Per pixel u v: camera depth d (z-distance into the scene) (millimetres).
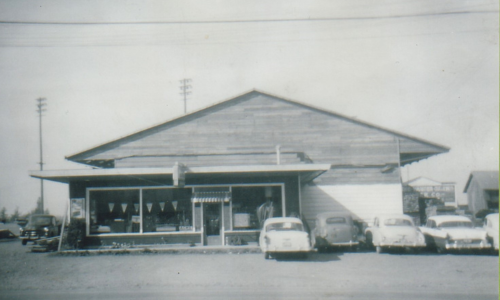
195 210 21891
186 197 21984
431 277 13539
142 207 21812
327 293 11258
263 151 27734
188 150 27984
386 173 27562
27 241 31344
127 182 21859
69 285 13039
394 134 27781
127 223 21688
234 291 11641
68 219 21797
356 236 19938
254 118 28141
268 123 28062
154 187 21938
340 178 27516
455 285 12281
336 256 18656
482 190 59125
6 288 12641
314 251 20531
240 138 27984
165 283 13023
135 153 28109
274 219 18797
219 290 11812
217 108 28312
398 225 19609
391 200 27328
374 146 27750
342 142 27797
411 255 18734
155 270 15500
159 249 20578
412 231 18984
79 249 20891
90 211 21688
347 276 13820
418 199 29000
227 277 13852
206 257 18812
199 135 28078
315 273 14438
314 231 21062
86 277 14352
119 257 19297
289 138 27906
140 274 14703
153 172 20016
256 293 11320
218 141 28000
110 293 11703
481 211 36031
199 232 21703
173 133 28156
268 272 14703
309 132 27938
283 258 18125
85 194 21750
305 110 28141
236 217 21906
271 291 11586
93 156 28203
